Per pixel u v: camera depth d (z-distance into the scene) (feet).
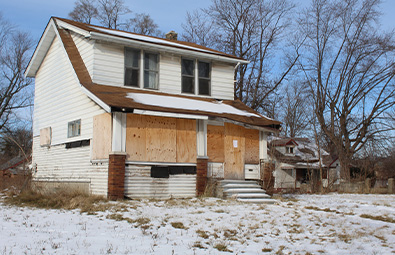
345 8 113.80
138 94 52.75
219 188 52.21
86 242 26.30
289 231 33.60
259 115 60.85
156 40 66.39
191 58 61.31
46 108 65.72
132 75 56.29
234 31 110.63
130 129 48.06
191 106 52.16
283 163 123.75
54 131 61.98
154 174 49.26
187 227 32.99
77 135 55.16
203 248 26.53
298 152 134.21
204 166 52.85
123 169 46.96
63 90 60.08
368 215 43.09
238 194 50.47
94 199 45.29
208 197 50.80
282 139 130.31
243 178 57.21
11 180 71.26
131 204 43.21
